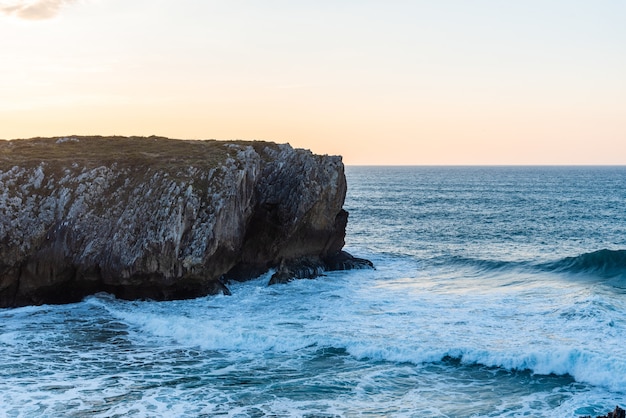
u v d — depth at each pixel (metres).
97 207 45.75
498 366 30.27
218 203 45.47
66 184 46.41
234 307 41.50
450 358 31.14
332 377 29.06
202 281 44.31
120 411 24.83
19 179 46.09
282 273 49.81
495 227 94.38
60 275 42.97
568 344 32.25
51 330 36.06
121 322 37.94
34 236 42.88
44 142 61.31
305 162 53.97
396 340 33.34
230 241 46.66
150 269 42.62
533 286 48.53
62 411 24.66
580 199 160.00
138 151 56.56
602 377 28.25
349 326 36.41
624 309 39.44
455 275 54.31
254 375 29.20
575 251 70.00
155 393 26.75
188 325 35.88
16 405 25.11
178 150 57.31
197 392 27.00
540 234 85.75
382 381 28.67
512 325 36.25
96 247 43.59
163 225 43.41
